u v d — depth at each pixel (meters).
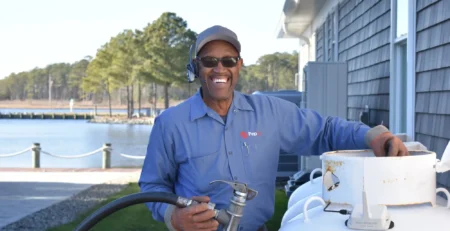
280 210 6.52
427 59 4.96
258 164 2.33
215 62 2.25
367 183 1.98
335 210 2.02
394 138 2.17
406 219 1.91
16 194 8.88
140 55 54.09
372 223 1.84
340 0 9.93
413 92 5.31
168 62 52.56
